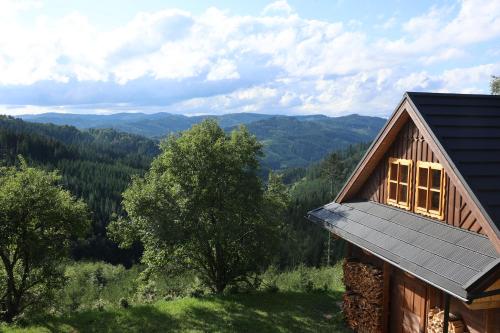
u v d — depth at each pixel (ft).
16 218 73.41
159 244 70.18
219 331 54.19
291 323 57.16
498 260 26.94
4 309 75.66
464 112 36.96
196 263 78.95
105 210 316.19
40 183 76.28
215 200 73.56
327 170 303.48
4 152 393.50
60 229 78.59
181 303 65.31
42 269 76.74
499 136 35.29
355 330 52.08
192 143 73.41
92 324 57.16
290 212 282.15
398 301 44.86
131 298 80.28
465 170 31.73
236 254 76.79
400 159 42.78
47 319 58.80
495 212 29.22
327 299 68.44
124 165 484.74
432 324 37.06
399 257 34.88
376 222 43.06
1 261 80.94
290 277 90.84
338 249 254.68
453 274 29.01
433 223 37.06
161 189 70.59
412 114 37.50
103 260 255.91
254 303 65.87
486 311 31.45
